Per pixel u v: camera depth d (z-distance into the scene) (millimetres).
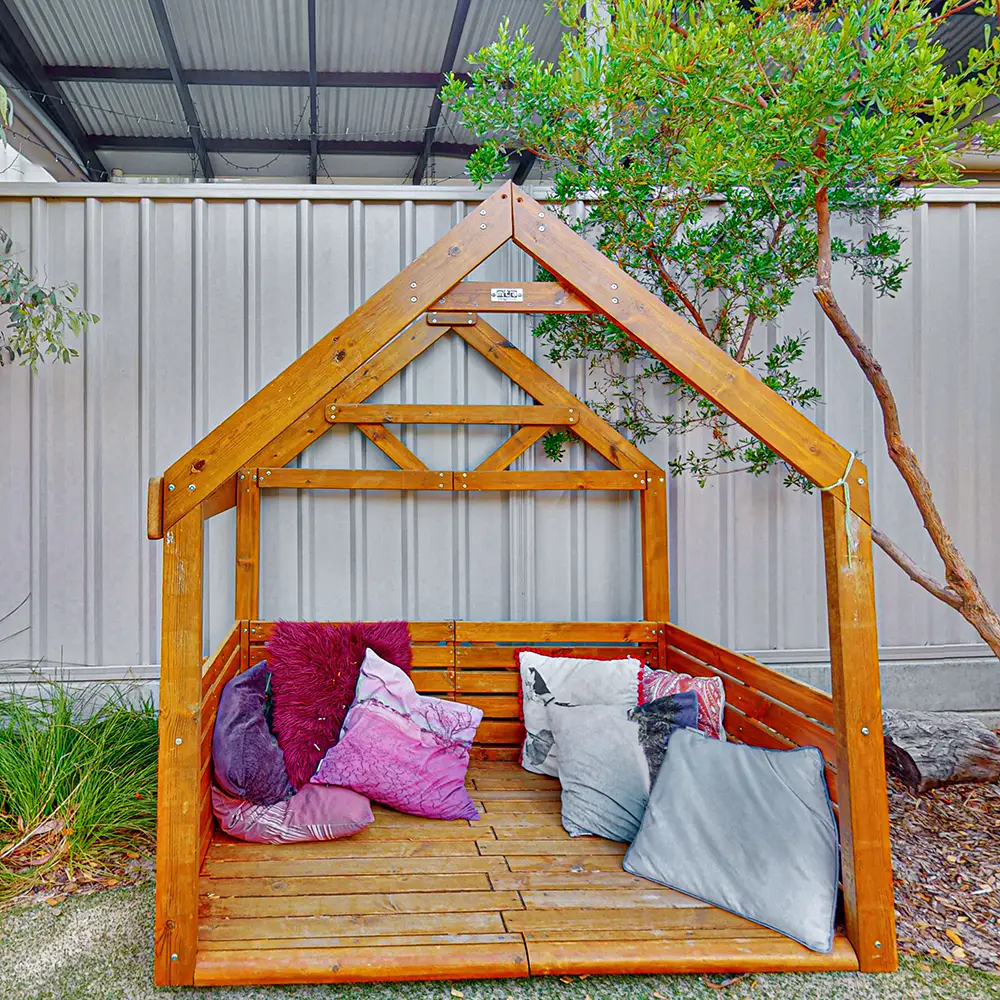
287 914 1678
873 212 2863
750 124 1936
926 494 2219
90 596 2852
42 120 4625
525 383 2869
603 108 2361
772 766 1850
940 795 2441
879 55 1745
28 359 2701
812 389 2771
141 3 3893
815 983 1543
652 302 1645
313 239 2908
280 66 4508
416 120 5281
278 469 2773
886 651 3113
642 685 2410
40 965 1587
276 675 2264
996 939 1696
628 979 1561
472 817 2180
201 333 2869
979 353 3145
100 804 2152
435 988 1528
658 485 2824
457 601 2959
